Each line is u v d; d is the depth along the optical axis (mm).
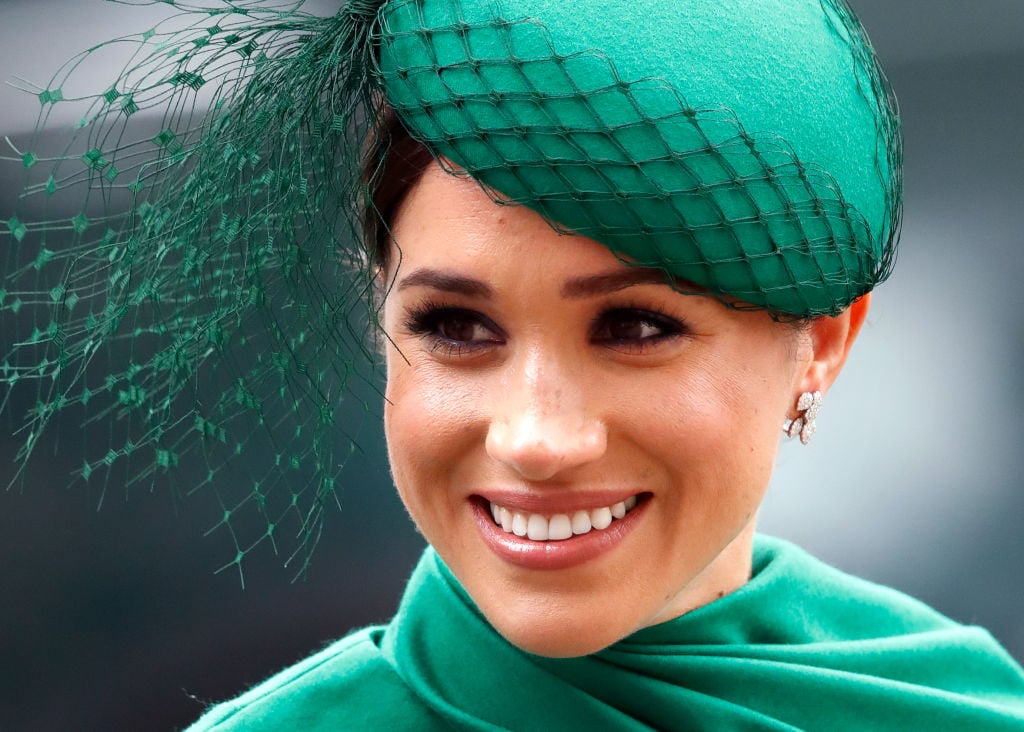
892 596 7680
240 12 5715
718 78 4887
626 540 5391
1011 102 15977
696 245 4918
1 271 8781
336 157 5707
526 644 5406
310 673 6434
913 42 16328
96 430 12398
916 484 14445
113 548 13016
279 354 5621
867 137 5453
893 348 15164
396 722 6227
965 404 14742
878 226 5598
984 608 13672
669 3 4910
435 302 5258
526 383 5078
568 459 5043
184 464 11430
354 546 13258
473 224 5012
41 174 9828
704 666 6270
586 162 4789
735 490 5398
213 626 13094
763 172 4945
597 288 4961
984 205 15727
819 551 14164
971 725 6836
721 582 6641
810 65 5164
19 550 12812
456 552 5668
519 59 4816
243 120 5594
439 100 4957
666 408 5148
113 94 5578
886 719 6680
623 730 5973
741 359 5285
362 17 5379
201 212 5594
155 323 5762
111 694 12852
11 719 12625
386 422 5801
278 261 5812
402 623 6492
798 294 5215
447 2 5012
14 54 11484
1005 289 15227
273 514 12781
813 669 6527
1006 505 14164
